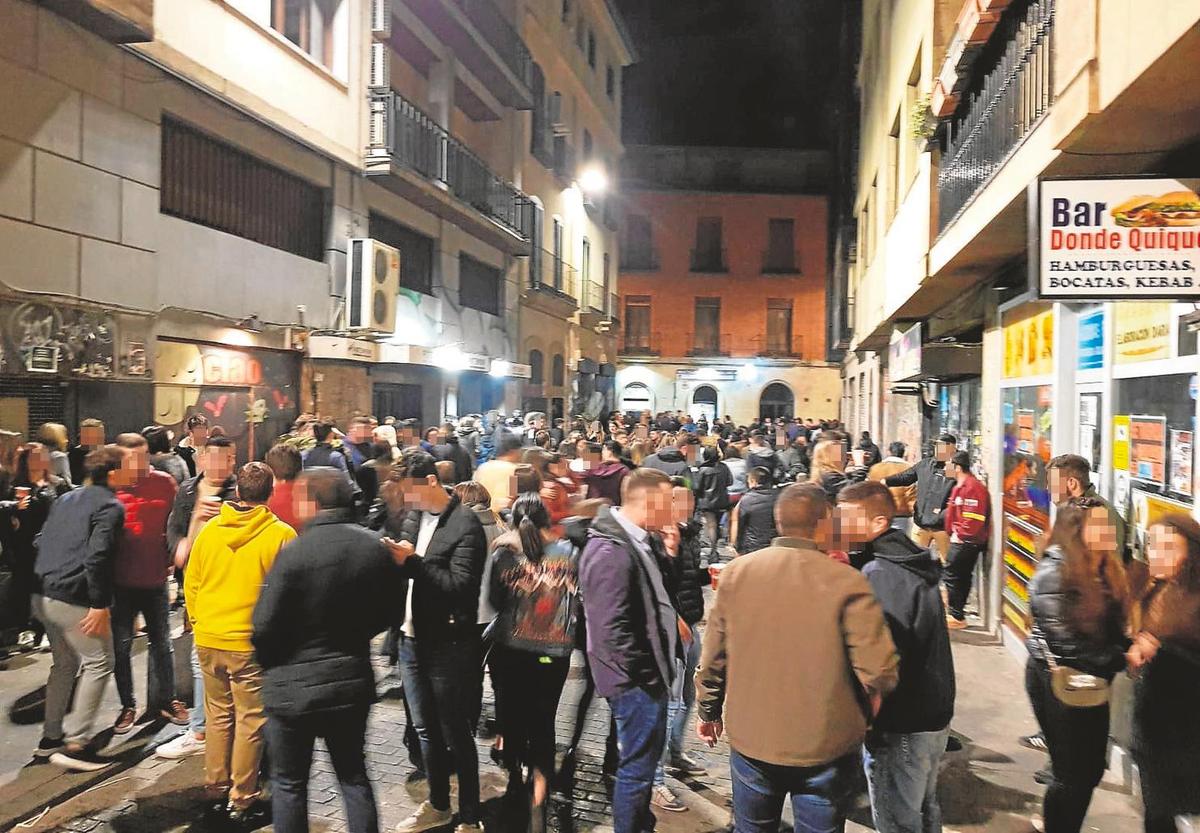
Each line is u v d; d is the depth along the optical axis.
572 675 7.05
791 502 3.29
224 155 10.91
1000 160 6.55
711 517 10.98
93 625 4.90
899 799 3.63
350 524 3.84
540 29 22.91
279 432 11.87
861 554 3.94
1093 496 4.66
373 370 14.40
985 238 7.08
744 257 39.09
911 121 10.45
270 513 4.48
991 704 6.43
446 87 16.94
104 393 8.75
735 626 3.26
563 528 5.12
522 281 22.12
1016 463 7.94
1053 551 3.83
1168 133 4.57
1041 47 5.59
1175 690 3.51
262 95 11.21
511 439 6.99
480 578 4.31
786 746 3.09
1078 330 6.58
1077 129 4.54
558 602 4.29
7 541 6.89
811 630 3.10
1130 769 4.99
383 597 3.81
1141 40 3.77
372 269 13.06
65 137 8.21
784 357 38.81
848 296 26.58
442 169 15.88
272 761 3.67
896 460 9.66
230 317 10.73
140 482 5.54
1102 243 4.44
